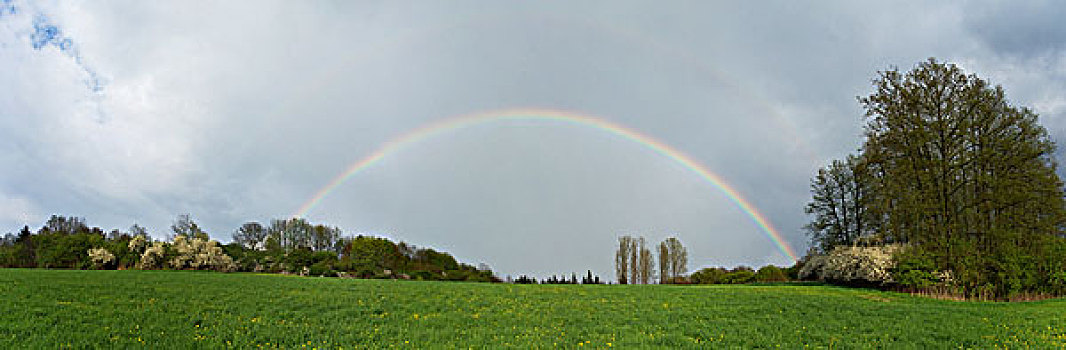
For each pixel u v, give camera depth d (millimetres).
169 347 14867
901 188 41750
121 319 17750
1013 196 37000
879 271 39438
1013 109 38406
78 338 15102
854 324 20688
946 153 39375
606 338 17500
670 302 26766
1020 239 38062
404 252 80875
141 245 53344
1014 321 21625
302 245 95750
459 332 18156
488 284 38094
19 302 19453
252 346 15484
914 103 40844
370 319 20016
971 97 38812
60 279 27500
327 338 16609
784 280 66188
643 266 79688
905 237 42562
